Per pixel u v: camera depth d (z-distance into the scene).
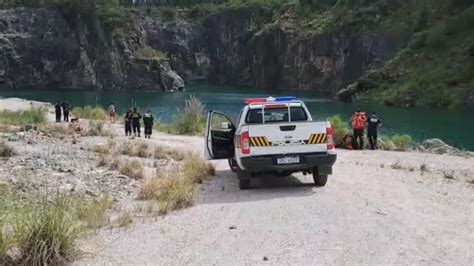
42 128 30.17
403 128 49.81
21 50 143.00
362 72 128.50
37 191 10.59
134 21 158.50
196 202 10.30
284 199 10.35
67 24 147.12
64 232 6.56
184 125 35.12
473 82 79.31
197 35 198.38
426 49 96.25
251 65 182.38
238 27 191.75
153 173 14.30
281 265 6.28
